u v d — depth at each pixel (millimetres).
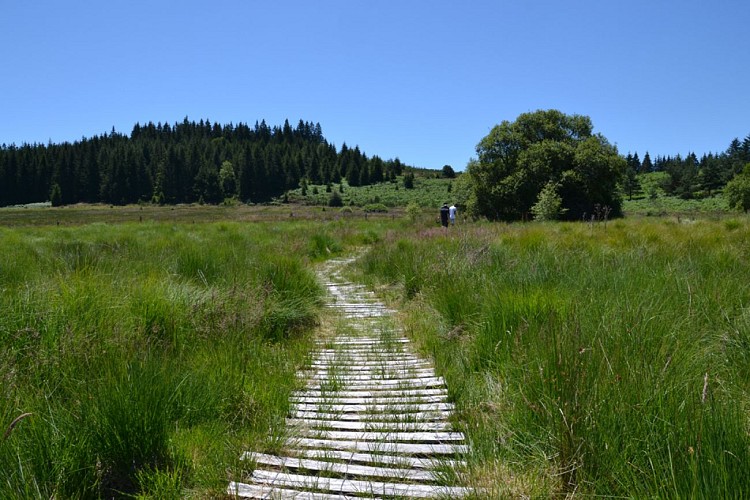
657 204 78188
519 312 4801
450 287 6574
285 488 2764
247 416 3604
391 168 143875
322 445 3299
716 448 2219
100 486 2721
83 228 25656
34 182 118500
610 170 29469
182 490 2719
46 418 2939
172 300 5492
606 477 2488
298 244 14641
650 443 2479
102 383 3154
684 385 2889
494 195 31453
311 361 5234
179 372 3699
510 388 3699
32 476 2496
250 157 117625
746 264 6922
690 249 8430
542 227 15742
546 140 30656
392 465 2980
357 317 7457
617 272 5969
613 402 2775
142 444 2918
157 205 107750
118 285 5527
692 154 148500
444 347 5312
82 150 119562
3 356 3729
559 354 3344
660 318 4055
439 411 3816
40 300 4527
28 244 12836
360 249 17172
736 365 3562
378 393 4297
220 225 23734
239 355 4621
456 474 2797
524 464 2859
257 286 6703
